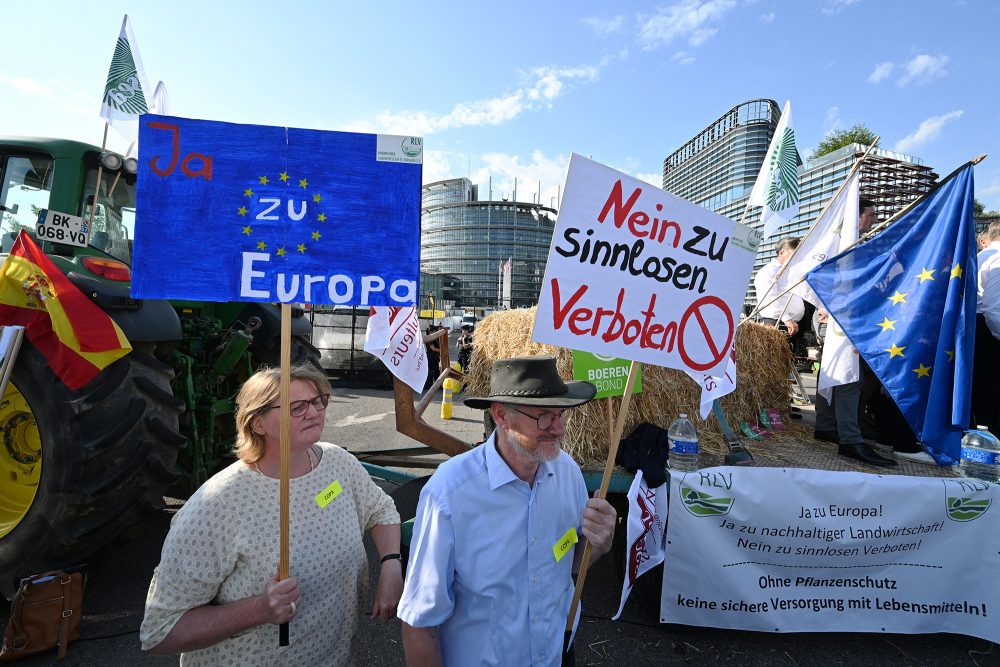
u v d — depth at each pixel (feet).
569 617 4.88
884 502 7.81
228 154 5.04
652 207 5.36
